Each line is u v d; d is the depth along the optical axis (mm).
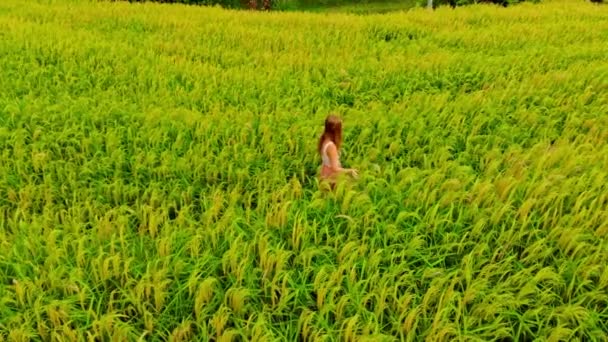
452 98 9938
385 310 4770
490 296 4539
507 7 19828
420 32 15148
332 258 5219
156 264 4789
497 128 8070
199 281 4887
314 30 15180
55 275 4719
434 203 5887
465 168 6512
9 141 7309
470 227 5457
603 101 9219
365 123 8117
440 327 4379
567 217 5473
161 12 17312
